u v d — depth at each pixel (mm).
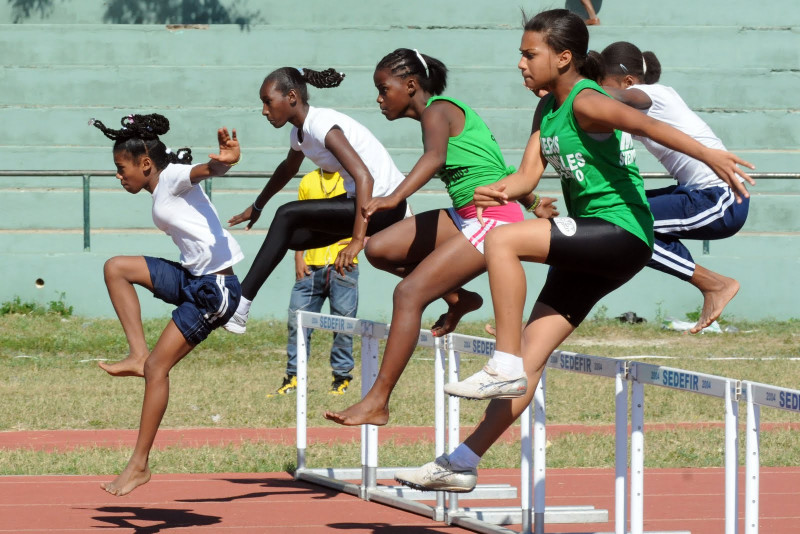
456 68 52344
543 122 13305
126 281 16188
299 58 53281
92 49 52875
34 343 38125
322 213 17172
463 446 13469
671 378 13266
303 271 30391
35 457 22656
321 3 56344
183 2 56812
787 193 50969
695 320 44156
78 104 51594
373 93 52375
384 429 26766
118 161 15898
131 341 15984
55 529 17109
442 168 15773
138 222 47781
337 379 30938
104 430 26531
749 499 11953
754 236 46656
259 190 49688
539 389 15891
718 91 52844
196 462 22438
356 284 30156
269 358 37031
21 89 51438
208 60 53156
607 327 42531
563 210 48812
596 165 13008
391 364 14102
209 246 15992
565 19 13109
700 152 12055
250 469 22172
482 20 55750
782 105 53031
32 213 47531
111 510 18484
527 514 16250
